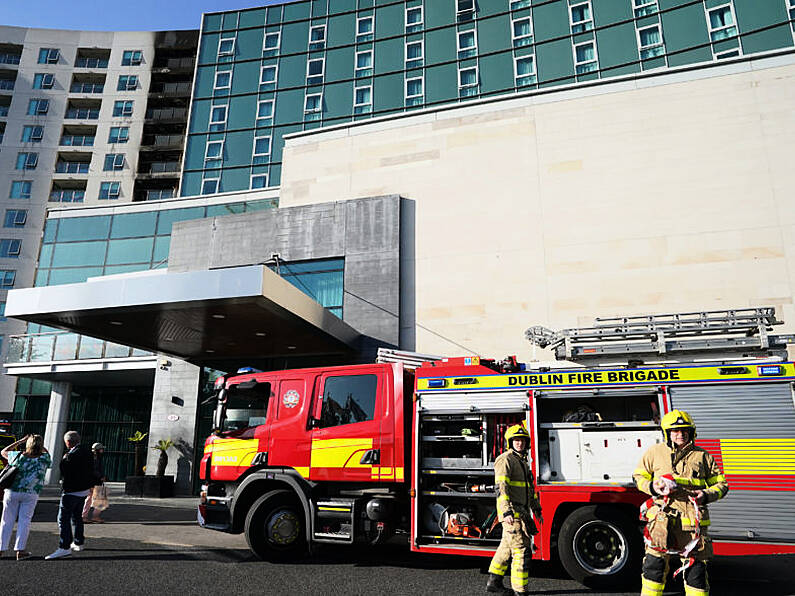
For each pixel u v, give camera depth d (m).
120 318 13.27
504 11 29.88
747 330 7.25
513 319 15.19
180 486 16.86
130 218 24.05
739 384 5.94
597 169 15.59
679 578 6.09
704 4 26.03
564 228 15.42
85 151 48.34
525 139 16.48
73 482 7.51
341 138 18.53
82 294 12.56
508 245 15.77
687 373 6.11
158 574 6.37
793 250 13.59
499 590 5.52
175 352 16.97
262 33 34.12
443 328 15.68
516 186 16.17
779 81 14.73
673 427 4.50
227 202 23.19
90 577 6.21
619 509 5.96
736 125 14.78
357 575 6.39
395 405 7.08
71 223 24.53
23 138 48.66
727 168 14.55
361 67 31.70
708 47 25.56
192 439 17.14
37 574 6.33
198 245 18.36
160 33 51.72
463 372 6.92
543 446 6.37
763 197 14.12
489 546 6.40
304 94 32.16
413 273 16.36
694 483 4.34
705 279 14.01
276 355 17.11
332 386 7.46
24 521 7.21
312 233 17.28
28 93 50.00
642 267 14.53
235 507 7.39
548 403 6.61
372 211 16.86
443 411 6.79
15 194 47.12
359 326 16.17
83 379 22.80
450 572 6.57
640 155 15.33
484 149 16.80
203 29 34.94
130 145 48.38
